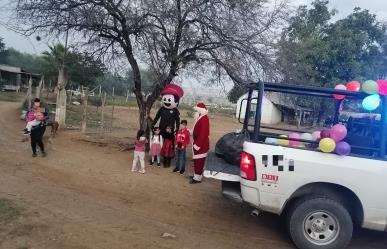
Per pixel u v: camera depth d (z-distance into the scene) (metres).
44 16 11.23
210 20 10.36
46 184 8.05
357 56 25.11
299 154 5.57
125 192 7.99
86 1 10.78
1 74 55.78
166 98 10.67
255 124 5.91
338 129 5.57
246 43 10.80
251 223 6.73
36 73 61.91
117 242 5.24
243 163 5.71
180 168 10.12
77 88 45.38
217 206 7.49
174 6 10.39
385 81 5.72
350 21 25.38
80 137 14.66
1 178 8.13
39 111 10.62
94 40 11.62
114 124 23.70
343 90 5.95
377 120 5.77
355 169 5.47
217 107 52.06
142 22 10.41
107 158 11.16
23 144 12.55
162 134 10.74
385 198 5.45
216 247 5.48
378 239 6.48
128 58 11.89
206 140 8.90
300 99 7.01
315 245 5.49
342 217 5.44
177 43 10.84
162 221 6.41
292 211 5.61
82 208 6.64
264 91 6.27
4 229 5.28
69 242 5.07
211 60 11.24
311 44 22.42
